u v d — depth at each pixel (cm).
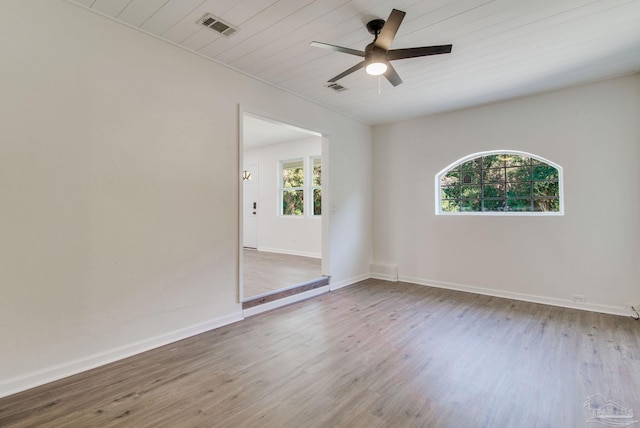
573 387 213
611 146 356
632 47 289
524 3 227
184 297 293
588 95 369
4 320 202
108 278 246
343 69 336
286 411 188
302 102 416
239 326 322
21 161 208
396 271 521
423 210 497
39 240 215
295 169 744
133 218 260
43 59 216
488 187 452
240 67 332
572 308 378
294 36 273
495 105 433
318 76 354
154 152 272
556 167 396
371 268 547
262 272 515
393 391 209
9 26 204
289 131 631
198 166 303
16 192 206
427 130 494
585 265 372
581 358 253
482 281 443
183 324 292
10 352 204
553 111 390
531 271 407
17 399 198
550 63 319
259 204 808
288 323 331
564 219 384
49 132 219
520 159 428
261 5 230
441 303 399
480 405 194
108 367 238
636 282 345
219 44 286
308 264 593
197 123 303
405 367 240
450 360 251
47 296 218
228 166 328
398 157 523
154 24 255
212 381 220
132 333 259
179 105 289
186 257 294
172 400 199
